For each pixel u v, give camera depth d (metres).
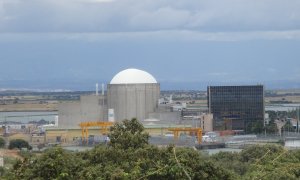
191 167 140.38
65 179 131.62
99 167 137.50
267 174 118.69
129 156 145.38
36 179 131.75
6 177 136.75
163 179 131.25
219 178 144.12
